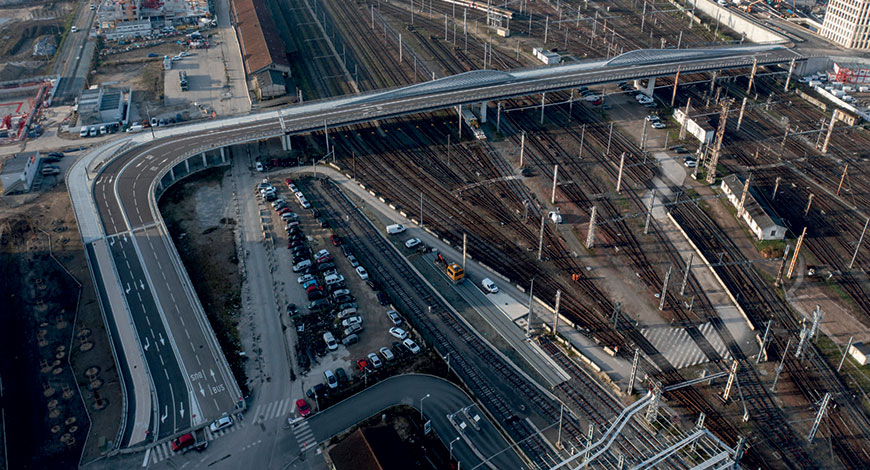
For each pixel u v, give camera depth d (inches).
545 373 5890.8
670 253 7416.3
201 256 7313.0
